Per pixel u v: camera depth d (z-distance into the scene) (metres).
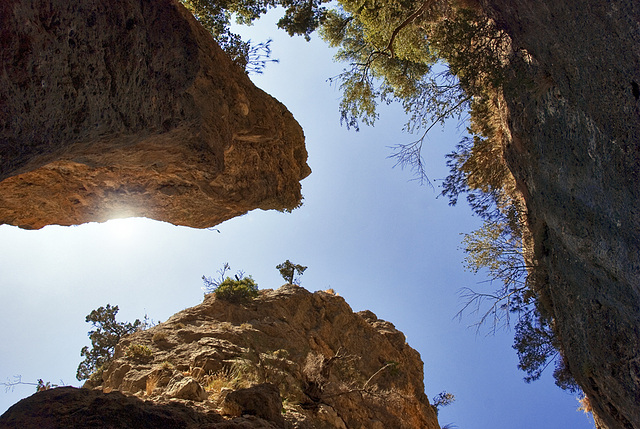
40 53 6.64
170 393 11.23
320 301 25.61
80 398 7.91
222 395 11.61
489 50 13.45
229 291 23.00
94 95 7.77
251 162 14.26
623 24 7.75
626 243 9.23
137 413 7.95
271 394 10.70
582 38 8.90
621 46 7.97
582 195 10.53
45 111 6.91
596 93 9.01
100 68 7.84
